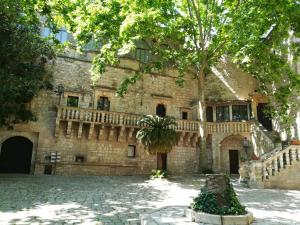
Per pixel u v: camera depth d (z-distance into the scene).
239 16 17.28
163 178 17.88
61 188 12.87
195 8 19.34
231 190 7.20
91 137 21.97
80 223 6.83
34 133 20.97
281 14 15.78
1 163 20.34
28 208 8.41
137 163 23.11
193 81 27.83
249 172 16.86
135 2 15.46
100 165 21.73
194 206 7.09
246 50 18.58
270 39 20.12
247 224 6.38
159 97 25.41
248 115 25.30
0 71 16.33
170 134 18.06
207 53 20.75
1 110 17.28
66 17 16.25
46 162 20.33
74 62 23.28
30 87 18.36
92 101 22.88
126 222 7.02
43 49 19.78
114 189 13.07
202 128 20.42
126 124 22.53
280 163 15.38
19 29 17.58
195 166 25.06
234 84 26.58
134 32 18.05
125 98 24.14
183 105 26.69
